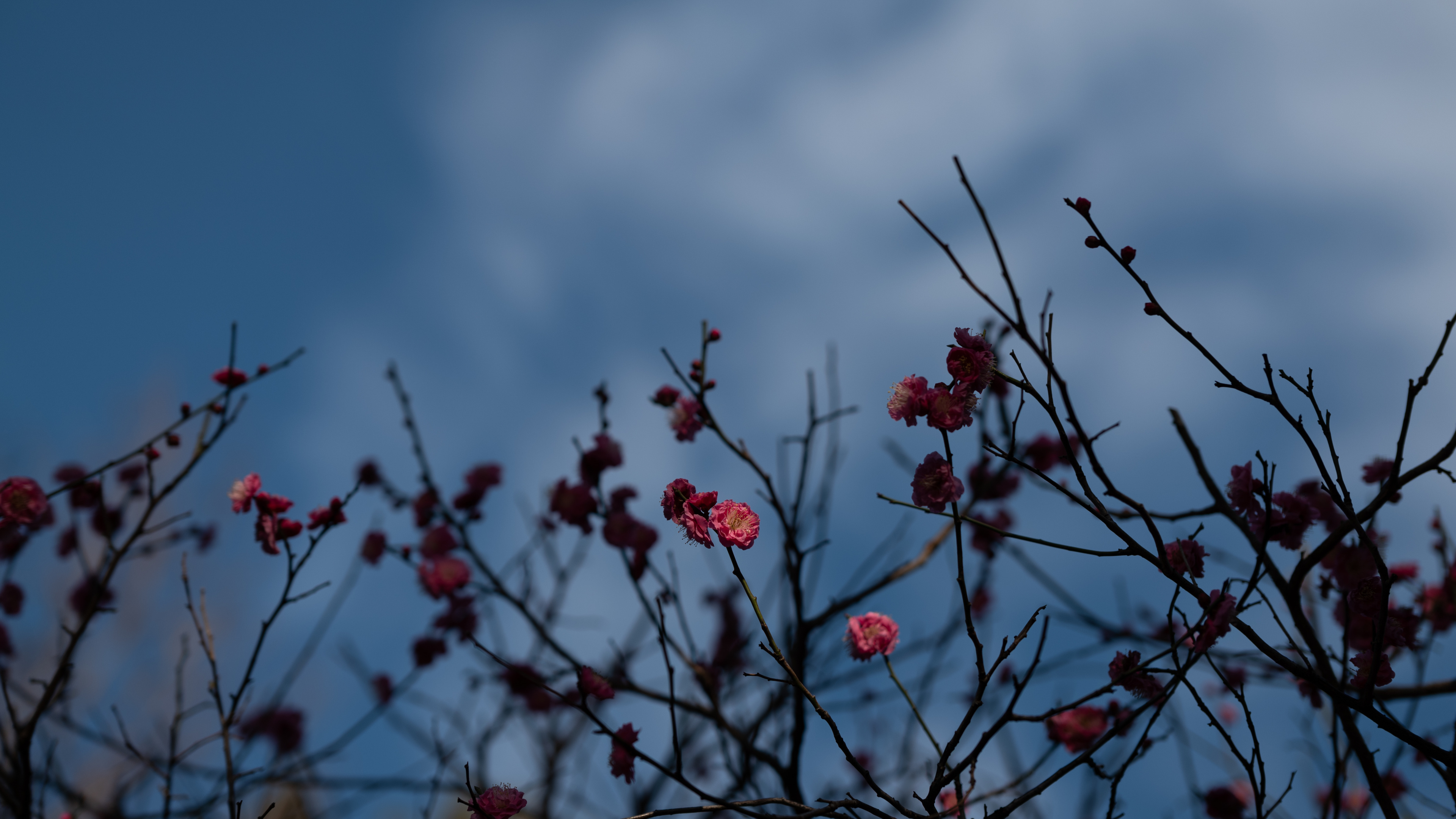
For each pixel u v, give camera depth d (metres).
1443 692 3.18
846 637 2.53
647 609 3.54
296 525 3.33
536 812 4.43
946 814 2.25
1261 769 2.38
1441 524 3.44
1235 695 2.45
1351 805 3.73
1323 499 3.17
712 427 3.77
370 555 4.71
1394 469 2.28
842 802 2.33
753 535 2.36
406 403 4.70
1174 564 2.67
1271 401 2.39
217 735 3.03
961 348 2.39
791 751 3.53
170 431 3.56
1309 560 2.40
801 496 3.77
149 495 3.44
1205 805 3.46
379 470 4.96
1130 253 2.46
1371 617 2.70
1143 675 2.52
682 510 2.42
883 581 4.11
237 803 2.81
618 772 2.83
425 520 4.69
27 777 2.87
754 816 2.46
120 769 3.88
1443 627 3.45
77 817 3.45
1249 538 2.45
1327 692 2.29
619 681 3.88
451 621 4.79
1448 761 2.16
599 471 4.33
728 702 4.46
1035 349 2.38
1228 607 2.35
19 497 3.21
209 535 4.80
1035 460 4.73
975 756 2.30
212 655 3.12
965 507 4.65
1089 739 2.78
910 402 2.40
